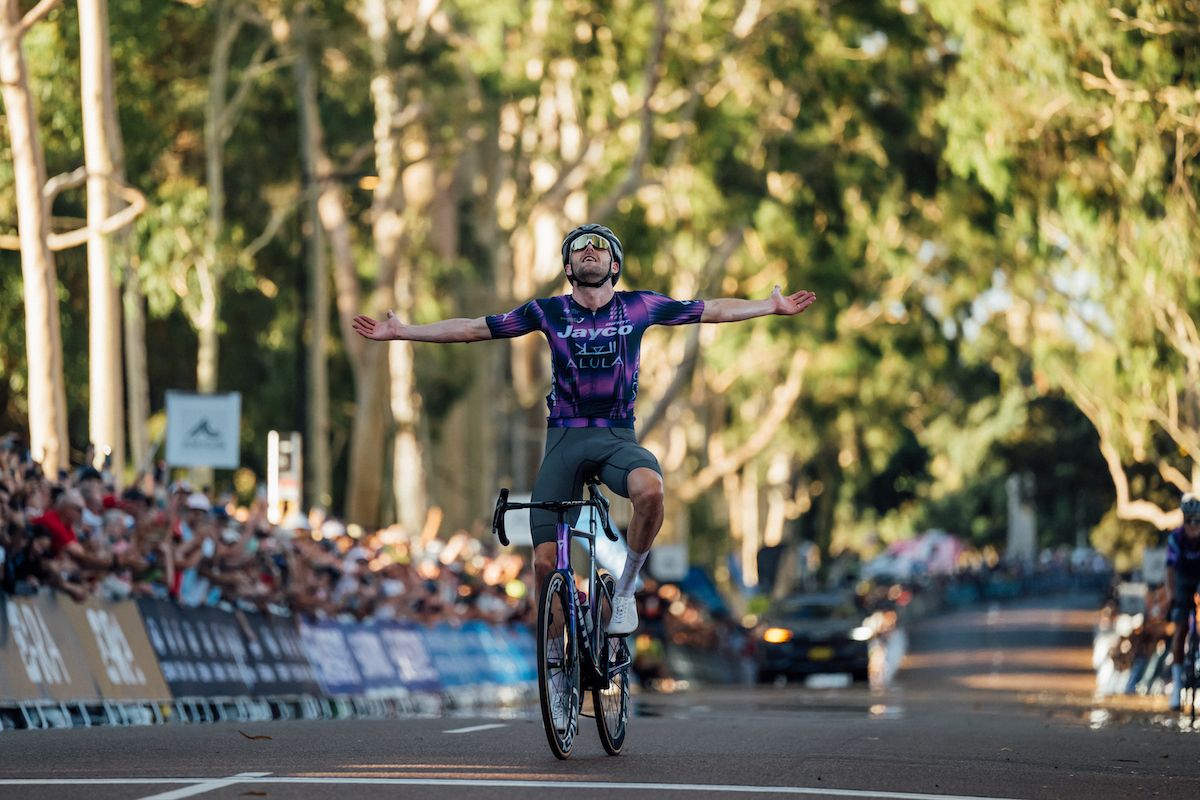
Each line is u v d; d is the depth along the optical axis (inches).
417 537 4347.9
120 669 1941.4
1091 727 1723.7
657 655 4313.5
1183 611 1998.0
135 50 3703.3
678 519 6279.5
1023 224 3838.6
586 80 4281.5
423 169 4443.9
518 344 5142.7
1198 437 4429.1
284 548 2511.1
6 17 2792.8
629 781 944.9
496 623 3417.8
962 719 1904.5
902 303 5536.4
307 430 4416.8
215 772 983.6
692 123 4498.0
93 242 3203.7
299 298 4813.0
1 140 3560.5
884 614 6909.5
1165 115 3348.9
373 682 2723.9
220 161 3969.0
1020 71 3560.5
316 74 4217.5
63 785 905.5
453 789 890.1
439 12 4343.0
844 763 1092.5
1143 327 3786.9
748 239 5172.2
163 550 2108.8
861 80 4397.1
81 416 4675.2
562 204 4606.3
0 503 1726.1
